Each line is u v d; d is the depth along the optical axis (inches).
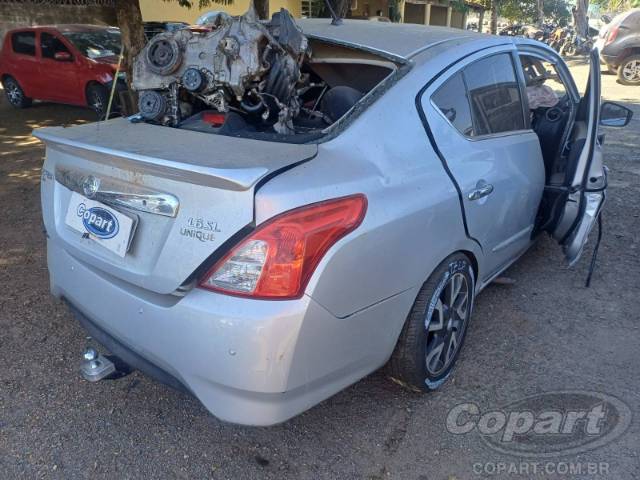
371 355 94.9
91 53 383.6
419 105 105.7
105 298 92.5
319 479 95.1
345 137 94.9
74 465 97.2
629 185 241.6
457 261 111.1
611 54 563.5
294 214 79.4
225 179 77.0
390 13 596.7
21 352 126.4
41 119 389.4
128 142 95.7
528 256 176.4
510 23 1448.1
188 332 81.4
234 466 97.7
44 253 175.5
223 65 108.7
